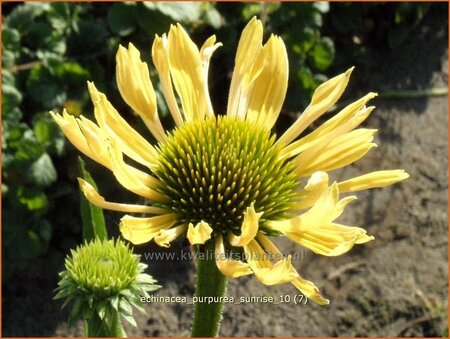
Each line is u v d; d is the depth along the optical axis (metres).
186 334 0.45
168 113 0.46
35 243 0.44
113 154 0.23
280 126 0.51
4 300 0.46
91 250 0.27
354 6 0.55
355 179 0.25
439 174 0.52
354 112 0.26
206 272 0.26
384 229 0.50
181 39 0.28
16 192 0.44
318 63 0.51
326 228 0.24
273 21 0.50
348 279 0.48
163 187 0.26
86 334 0.27
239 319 0.46
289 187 0.27
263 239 0.25
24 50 0.47
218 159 0.27
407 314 0.47
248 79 0.28
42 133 0.45
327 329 0.46
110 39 0.48
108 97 0.48
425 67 0.56
